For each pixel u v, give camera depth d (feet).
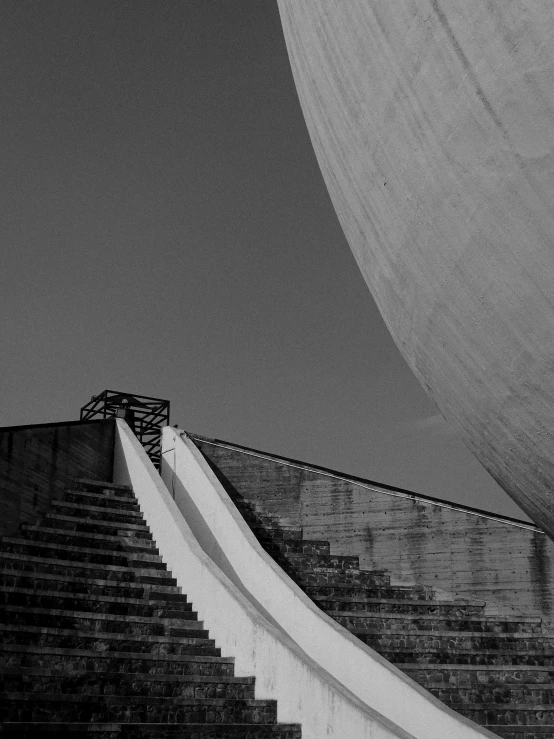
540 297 8.30
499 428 10.05
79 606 29.12
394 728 20.72
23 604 28.12
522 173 7.87
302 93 12.17
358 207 10.96
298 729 23.32
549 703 29.09
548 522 10.85
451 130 8.45
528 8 7.31
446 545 41.96
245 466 47.14
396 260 10.42
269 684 25.27
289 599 30.66
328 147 11.42
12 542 31.96
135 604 30.12
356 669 26.08
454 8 7.98
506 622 34.60
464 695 28.68
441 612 36.14
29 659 23.76
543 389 8.90
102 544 35.40
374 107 9.52
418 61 8.59
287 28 11.85
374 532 43.70
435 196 9.02
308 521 45.19
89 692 23.21
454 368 10.32
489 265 8.71
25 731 19.54
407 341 11.53
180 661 26.16
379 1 8.87
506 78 7.68
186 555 33.27
